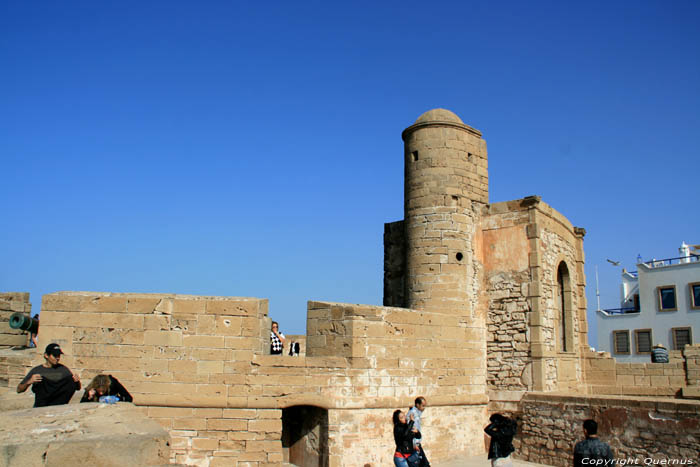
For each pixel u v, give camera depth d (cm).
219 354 1522
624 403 1638
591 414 1725
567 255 2420
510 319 2077
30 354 1734
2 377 1627
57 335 1493
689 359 2202
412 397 1767
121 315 1509
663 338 4697
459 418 1928
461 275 2048
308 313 1766
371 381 1680
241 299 1569
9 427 888
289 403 1557
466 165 2161
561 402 1822
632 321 4884
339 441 1591
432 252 2050
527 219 2105
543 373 1977
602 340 5028
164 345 1505
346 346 1664
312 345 1738
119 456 846
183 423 1488
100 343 1498
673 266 4716
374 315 1717
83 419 951
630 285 5397
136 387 1482
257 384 1534
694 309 4559
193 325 1520
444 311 1994
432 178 2111
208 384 1507
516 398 1991
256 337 1555
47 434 859
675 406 1516
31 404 1279
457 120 2198
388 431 1692
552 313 2164
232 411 1512
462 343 1988
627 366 2345
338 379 1628
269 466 1506
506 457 1308
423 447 1780
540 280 2058
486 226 2194
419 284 2045
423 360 1828
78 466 821
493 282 2142
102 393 1316
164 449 911
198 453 1481
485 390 2052
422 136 2167
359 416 1641
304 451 1688
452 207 2088
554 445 1820
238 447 1501
